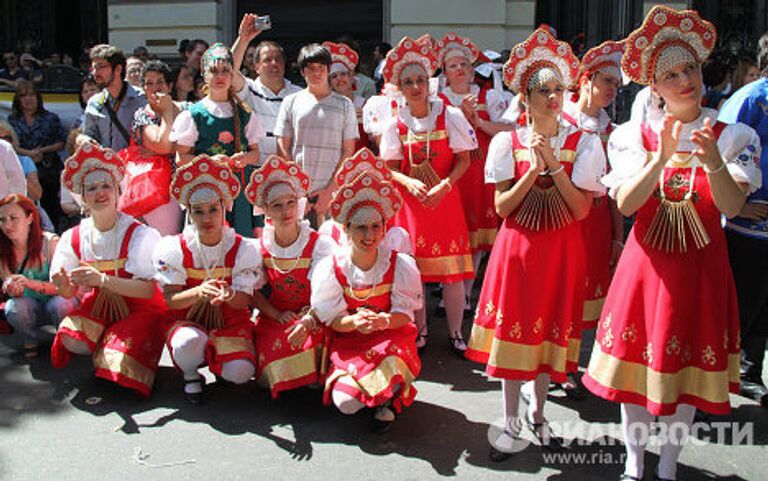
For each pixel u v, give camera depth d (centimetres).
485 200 529
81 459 331
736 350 297
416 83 426
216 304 371
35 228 442
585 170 321
